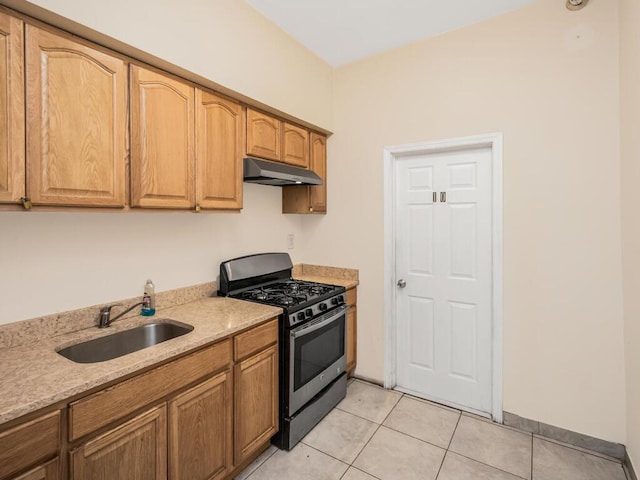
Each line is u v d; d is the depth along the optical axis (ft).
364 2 6.97
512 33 7.34
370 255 9.43
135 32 4.98
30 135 4.10
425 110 8.45
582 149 6.69
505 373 7.60
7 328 4.79
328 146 10.07
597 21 6.50
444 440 7.10
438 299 8.69
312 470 6.22
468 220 8.23
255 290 8.26
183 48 5.67
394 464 6.39
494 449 6.81
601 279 6.59
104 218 5.91
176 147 5.78
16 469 3.32
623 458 6.46
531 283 7.25
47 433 3.52
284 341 6.79
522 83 7.25
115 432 4.10
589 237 6.67
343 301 8.53
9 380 3.80
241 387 5.89
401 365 9.31
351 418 7.89
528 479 6.01
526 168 7.23
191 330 5.67
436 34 8.23
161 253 6.83
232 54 6.58
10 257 4.85
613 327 6.49
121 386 4.15
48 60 4.26
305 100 8.70
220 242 8.07
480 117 7.73
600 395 6.66
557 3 6.86
